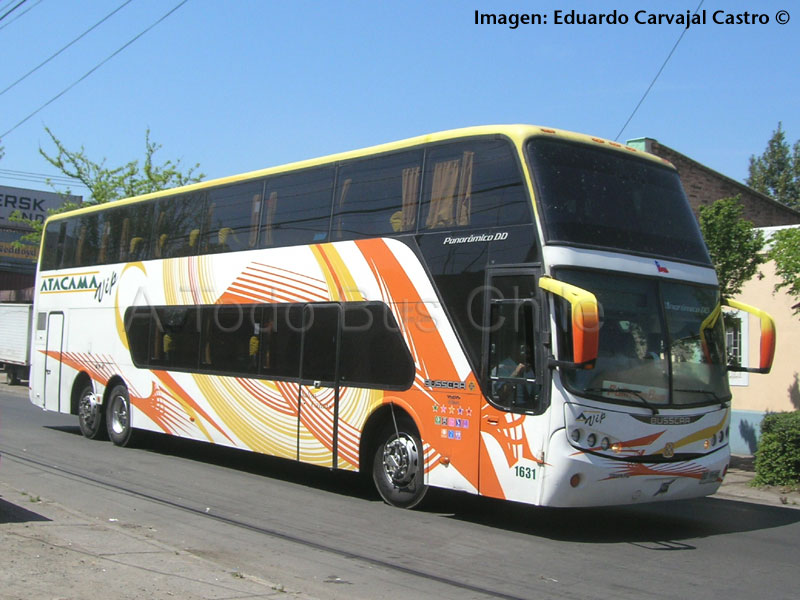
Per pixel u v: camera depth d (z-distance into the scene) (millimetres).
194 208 14164
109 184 32500
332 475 13289
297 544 8367
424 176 10383
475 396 9297
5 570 6441
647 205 9898
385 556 8008
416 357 10047
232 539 8469
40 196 51156
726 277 14617
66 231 17625
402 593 6773
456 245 9766
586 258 8938
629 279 9234
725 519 10617
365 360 10734
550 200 9055
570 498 8469
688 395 9359
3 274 49844
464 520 9875
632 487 8797
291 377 11797
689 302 9734
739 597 6934
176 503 10281
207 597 6062
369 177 11117
